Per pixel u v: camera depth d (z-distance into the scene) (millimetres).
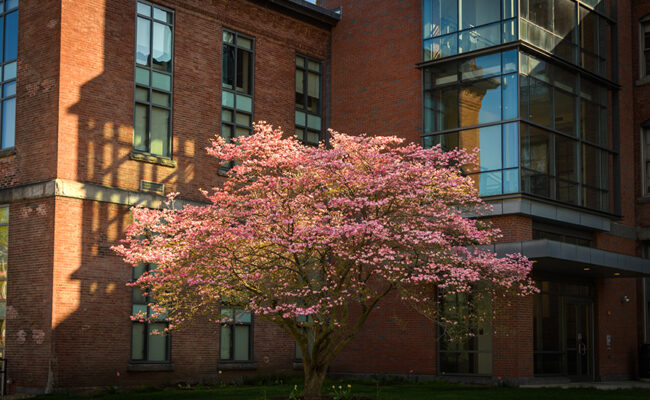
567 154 27516
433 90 27875
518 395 21219
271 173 21688
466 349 26344
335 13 31344
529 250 23812
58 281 22281
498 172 25844
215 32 27719
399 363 27922
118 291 23844
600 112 29500
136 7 25281
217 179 27125
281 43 30078
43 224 22641
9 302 23094
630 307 31203
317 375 19000
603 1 30219
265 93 29281
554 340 27312
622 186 30891
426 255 19906
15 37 24266
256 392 21781
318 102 31500
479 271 21391
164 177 25500
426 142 27734
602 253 25547
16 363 22641
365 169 19750
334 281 19281
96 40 23984
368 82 30281
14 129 23875
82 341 22703
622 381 29734
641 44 32406
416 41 29062
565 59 27953
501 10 26484
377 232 17766
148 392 22516
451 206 21766
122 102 24531
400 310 28125
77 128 23172
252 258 19266
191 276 19016
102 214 23609
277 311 18594
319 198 19422
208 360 26172
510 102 25906
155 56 25781
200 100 26922
